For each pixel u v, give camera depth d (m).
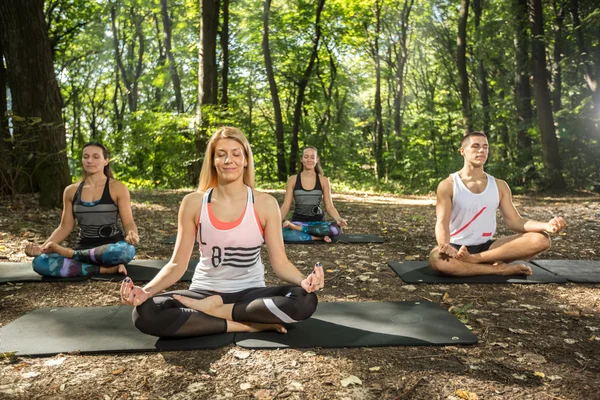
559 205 10.88
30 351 2.67
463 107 16.89
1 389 2.27
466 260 4.25
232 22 20.56
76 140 23.72
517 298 3.76
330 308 3.45
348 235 6.60
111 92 27.95
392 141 20.00
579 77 18.31
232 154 2.82
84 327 3.04
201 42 13.98
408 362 2.57
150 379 2.38
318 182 6.28
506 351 2.73
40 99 7.85
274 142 18.56
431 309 3.42
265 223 2.92
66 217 4.43
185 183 14.65
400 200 12.31
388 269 4.74
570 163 15.11
